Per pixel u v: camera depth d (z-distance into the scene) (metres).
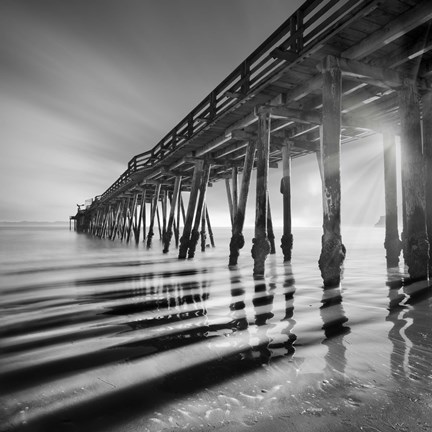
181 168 12.54
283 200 9.16
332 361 2.19
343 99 6.43
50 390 1.91
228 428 1.50
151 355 2.43
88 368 2.22
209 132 8.26
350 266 8.20
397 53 4.64
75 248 18.17
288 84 5.54
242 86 6.34
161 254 13.31
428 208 5.50
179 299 4.51
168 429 1.51
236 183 11.75
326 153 4.50
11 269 8.78
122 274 7.45
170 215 13.02
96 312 3.88
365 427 1.46
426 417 1.53
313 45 4.45
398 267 7.64
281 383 1.90
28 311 3.98
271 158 11.43
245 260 10.23
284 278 6.21
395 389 1.79
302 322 3.17
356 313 3.45
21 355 2.49
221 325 3.16
